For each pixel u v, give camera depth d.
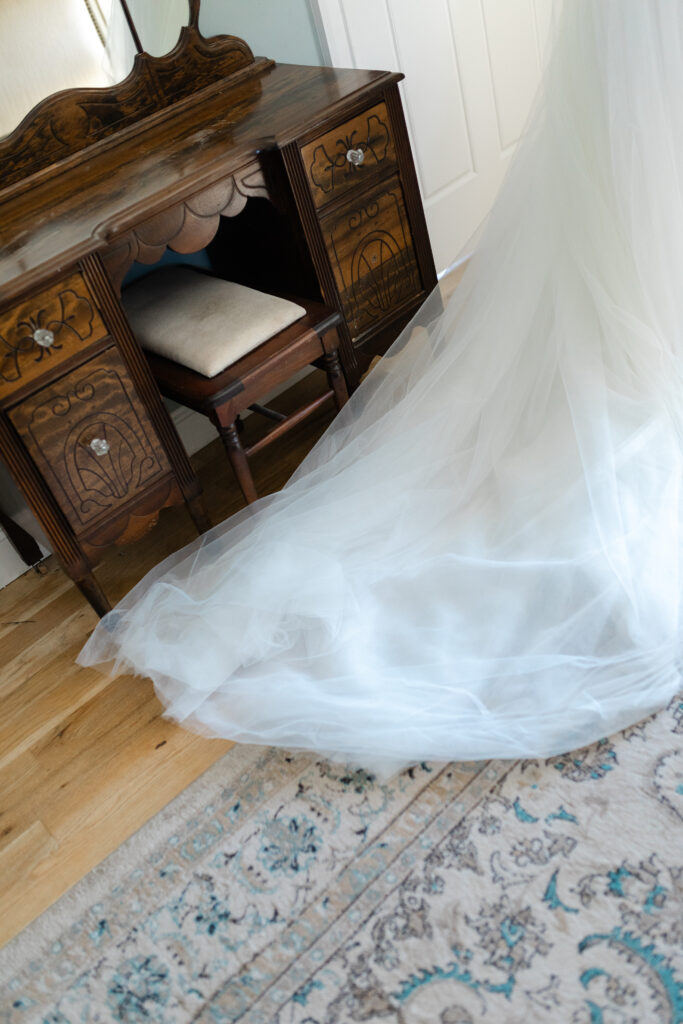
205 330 2.06
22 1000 1.50
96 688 2.02
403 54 2.69
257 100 2.18
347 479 2.05
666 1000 1.26
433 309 2.36
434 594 1.80
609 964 1.32
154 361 2.11
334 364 2.18
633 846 1.44
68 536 1.96
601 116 1.78
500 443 1.96
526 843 1.49
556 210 1.91
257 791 1.70
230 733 1.76
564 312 1.92
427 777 1.63
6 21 1.90
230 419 2.00
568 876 1.43
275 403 2.76
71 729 1.94
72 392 1.83
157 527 2.43
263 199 2.13
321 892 1.52
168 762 1.81
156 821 1.70
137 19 2.08
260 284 2.40
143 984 1.47
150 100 2.16
